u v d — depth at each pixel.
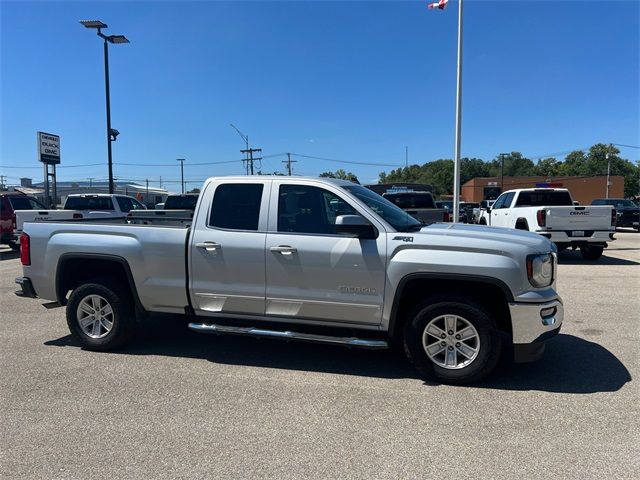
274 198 5.07
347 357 5.44
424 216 13.18
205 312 5.29
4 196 16.27
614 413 4.01
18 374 4.92
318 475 3.15
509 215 14.54
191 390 4.52
